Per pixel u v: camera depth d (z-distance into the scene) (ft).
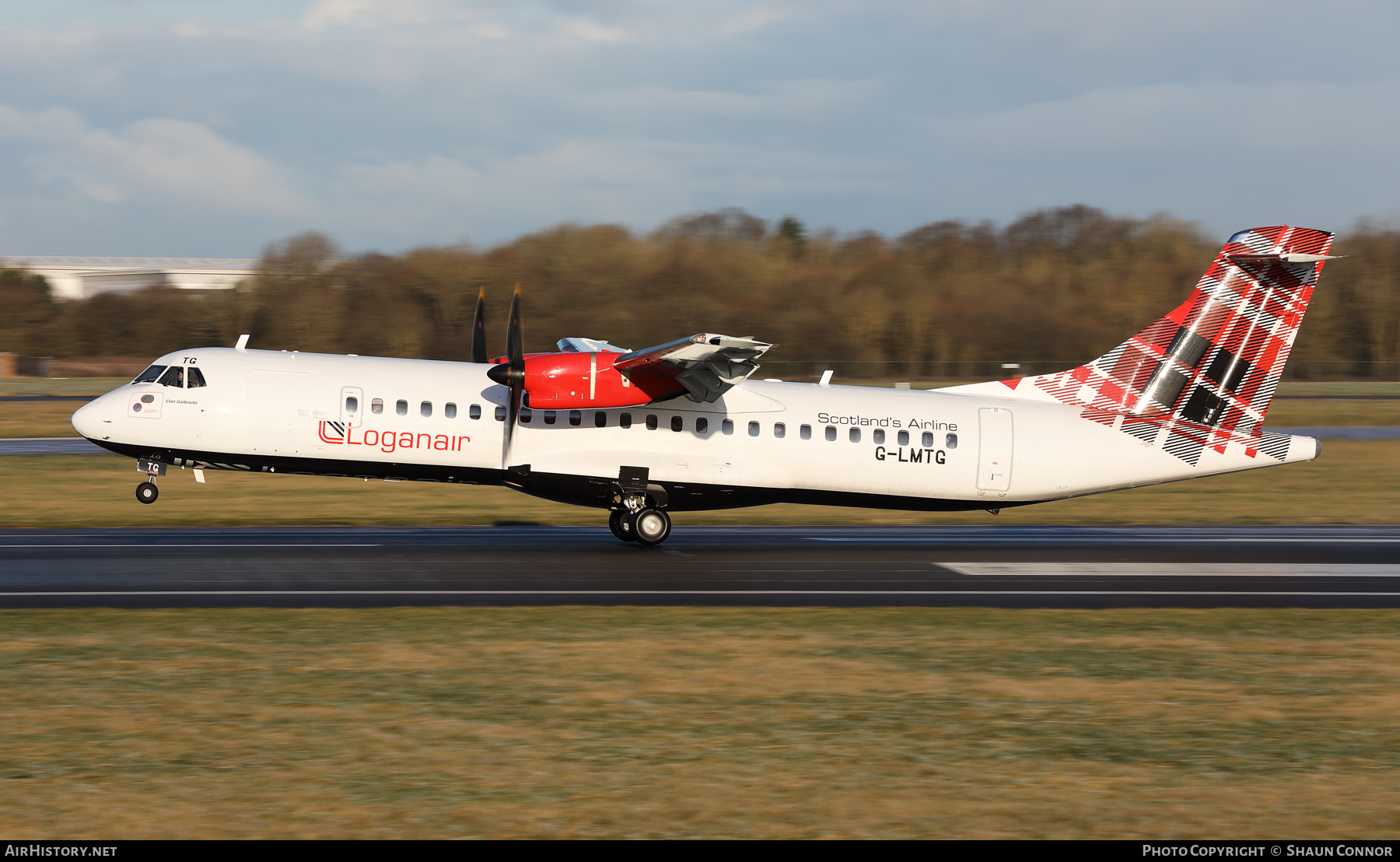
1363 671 149.07
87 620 166.30
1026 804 102.22
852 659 151.84
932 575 221.25
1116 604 194.59
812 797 102.89
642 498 248.32
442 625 166.71
